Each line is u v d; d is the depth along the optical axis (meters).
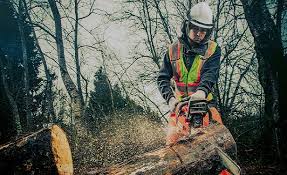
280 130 8.35
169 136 3.65
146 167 3.04
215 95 8.97
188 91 3.81
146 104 10.10
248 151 8.76
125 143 8.17
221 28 9.28
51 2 12.14
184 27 3.79
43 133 3.54
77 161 7.76
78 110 10.43
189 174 3.04
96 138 8.48
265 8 9.29
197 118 3.51
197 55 3.77
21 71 14.22
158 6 10.52
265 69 8.98
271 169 7.67
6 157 3.43
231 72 9.37
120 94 10.72
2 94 12.73
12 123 12.00
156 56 10.64
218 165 3.09
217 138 3.26
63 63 11.70
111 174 3.04
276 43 9.06
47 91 11.37
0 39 14.44
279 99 8.70
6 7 13.97
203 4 3.71
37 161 3.46
